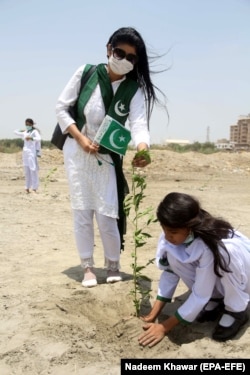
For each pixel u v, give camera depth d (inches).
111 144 163.9
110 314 150.6
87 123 168.1
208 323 139.0
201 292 127.6
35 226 290.7
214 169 957.8
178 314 129.3
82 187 169.3
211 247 122.9
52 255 221.0
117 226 174.2
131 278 183.8
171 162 965.2
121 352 125.6
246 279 130.1
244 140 3612.2
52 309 149.2
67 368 116.1
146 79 167.6
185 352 120.7
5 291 167.9
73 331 135.4
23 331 133.9
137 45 157.9
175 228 121.2
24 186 572.7
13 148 1641.2
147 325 134.3
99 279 182.9
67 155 171.5
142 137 165.2
